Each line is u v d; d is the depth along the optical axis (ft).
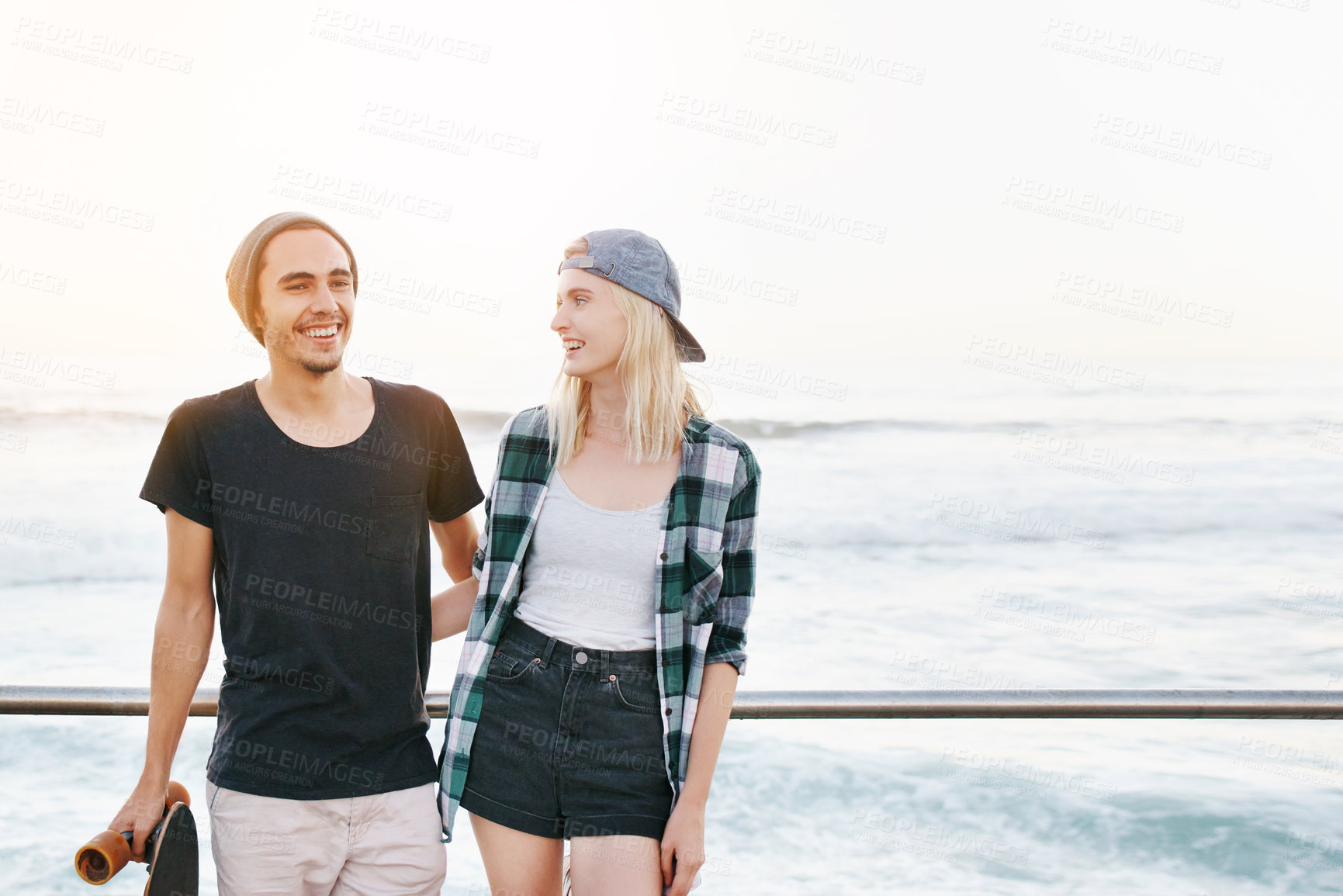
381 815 5.96
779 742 24.04
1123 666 33.53
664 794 5.86
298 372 5.84
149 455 58.44
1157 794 21.27
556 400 6.06
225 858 5.82
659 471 6.07
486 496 6.74
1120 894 17.24
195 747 23.00
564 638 5.83
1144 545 49.80
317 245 5.74
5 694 6.30
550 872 5.94
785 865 18.26
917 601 40.47
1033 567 46.06
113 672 31.45
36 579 40.96
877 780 22.09
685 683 6.00
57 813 18.53
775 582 43.21
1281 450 67.62
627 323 5.88
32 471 54.44
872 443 67.21
